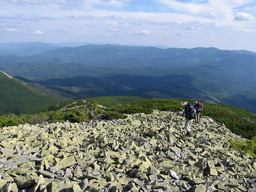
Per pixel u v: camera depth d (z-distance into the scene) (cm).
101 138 1043
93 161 784
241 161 941
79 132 1248
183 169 764
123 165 749
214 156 955
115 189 575
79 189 557
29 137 1020
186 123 1298
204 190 608
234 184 675
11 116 2033
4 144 853
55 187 554
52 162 736
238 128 2248
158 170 729
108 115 2148
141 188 605
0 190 523
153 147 1005
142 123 1686
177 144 1046
